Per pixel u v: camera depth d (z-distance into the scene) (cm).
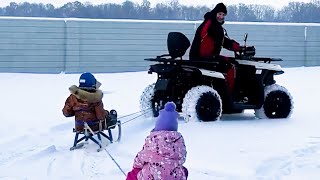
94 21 1730
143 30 1783
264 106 934
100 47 1742
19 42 1670
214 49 891
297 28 1953
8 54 1667
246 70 934
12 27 1664
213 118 871
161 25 1794
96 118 694
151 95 912
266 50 1920
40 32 1686
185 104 858
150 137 401
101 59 1747
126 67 1777
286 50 1945
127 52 1773
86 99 682
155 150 396
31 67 1686
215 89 912
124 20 1767
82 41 1725
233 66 907
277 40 1930
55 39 1700
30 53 1683
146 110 905
